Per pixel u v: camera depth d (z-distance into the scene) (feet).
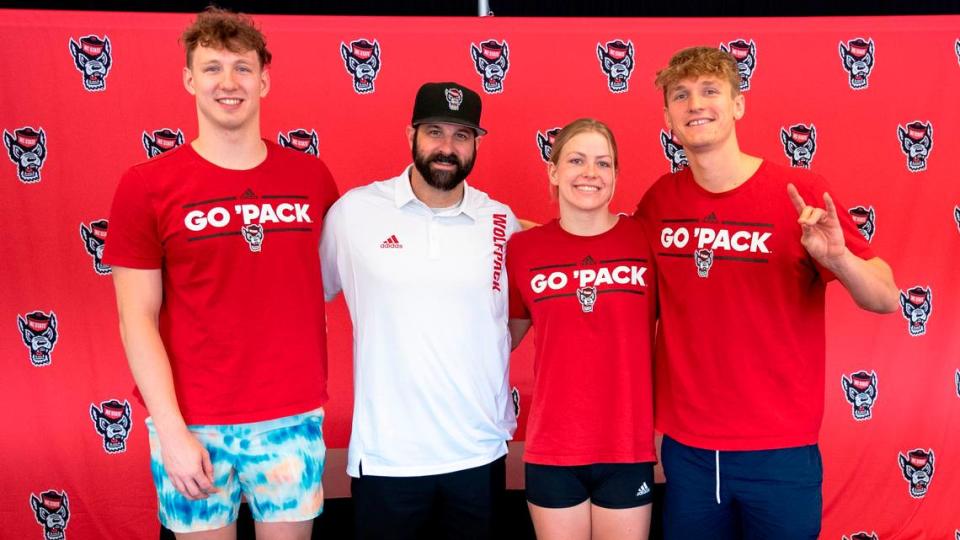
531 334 9.70
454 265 6.88
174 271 6.36
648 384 6.91
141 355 6.16
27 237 9.01
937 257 9.68
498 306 7.13
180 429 6.14
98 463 9.25
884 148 9.61
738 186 6.62
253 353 6.39
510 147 9.56
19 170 8.96
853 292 6.15
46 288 9.08
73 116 8.98
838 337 9.73
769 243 6.44
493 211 7.25
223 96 6.16
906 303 9.69
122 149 9.07
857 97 9.59
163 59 9.05
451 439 6.91
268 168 6.51
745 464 6.54
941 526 9.77
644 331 6.89
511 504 9.68
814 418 6.63
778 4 10.75
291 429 6.57
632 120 9.60
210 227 6.25
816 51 9.55
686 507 6.82
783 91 9.58
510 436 7.44
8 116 8.88
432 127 6.84
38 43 8.89
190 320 6.37
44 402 9.14
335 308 9.52
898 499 9.78
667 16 10.73
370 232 6.91
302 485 6.61
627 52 9.53
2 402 9.08
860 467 9.76
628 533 6.92
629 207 9.70
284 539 6.66
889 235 9.68
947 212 9.64
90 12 8.93
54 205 9.03
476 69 9.46
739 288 6.49
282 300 6.45
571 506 6.93
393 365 6.81
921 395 9.73
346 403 9.57
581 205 6.73
